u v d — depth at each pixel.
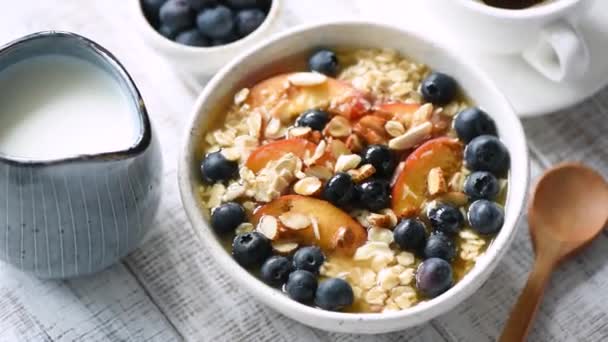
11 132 0.61
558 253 0.67
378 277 0.62
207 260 0.68
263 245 0.62
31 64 0.63
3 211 0.61
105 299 0.66
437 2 0.70
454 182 0.65
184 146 0.64
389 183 0.64
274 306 0.61
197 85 0.73
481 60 0.73
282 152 0.65
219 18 0.72
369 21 0.68
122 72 0.61
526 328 0.65
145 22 0.72
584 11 0.69
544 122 0.72
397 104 0.67
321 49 0.69
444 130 0.66
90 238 0.63
